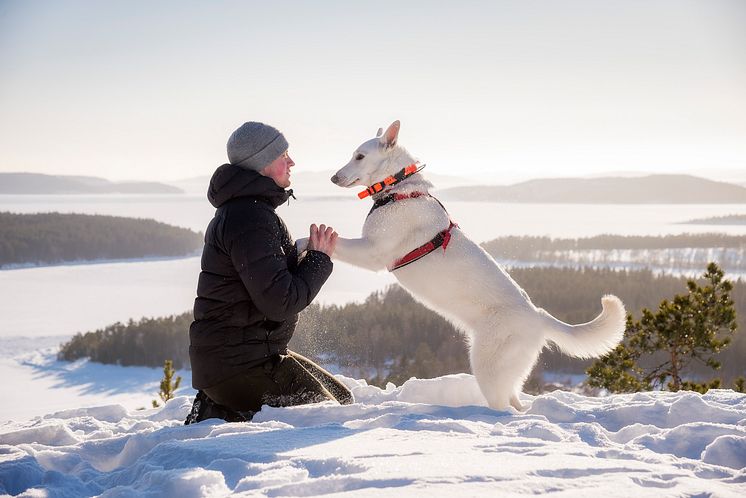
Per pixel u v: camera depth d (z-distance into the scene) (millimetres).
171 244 191125
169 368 12273
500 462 2100
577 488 1796
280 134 3594
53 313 109875
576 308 61344
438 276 4465
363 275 147375
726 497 1696
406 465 2053
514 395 4512
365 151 4676
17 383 74000
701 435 2764
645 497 1674
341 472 2064
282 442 2572
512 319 4359
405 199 4531
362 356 41688
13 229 177250
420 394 4648
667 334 10633
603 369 11078
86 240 180875
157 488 2053
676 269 125625
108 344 81500
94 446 3137
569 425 3133
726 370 41656
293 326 3666
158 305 116250
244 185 3404
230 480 2123
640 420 3418
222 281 3410
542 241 149250
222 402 3531
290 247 3666
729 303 10586
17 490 2367
